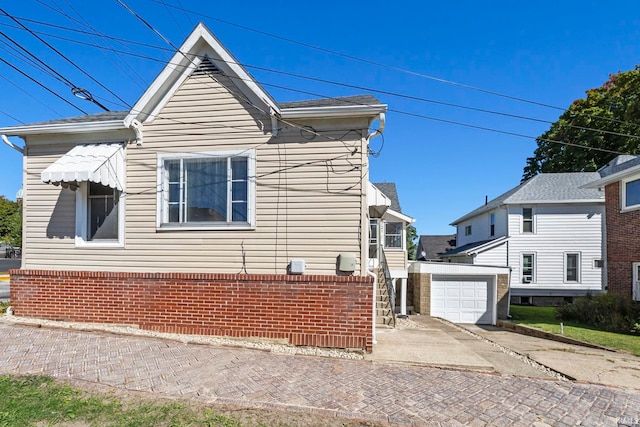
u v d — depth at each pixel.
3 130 7.62
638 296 13.18
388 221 17.42
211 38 7.10
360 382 4.98
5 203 49.22
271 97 6.87
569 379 5.75
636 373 6.24
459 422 3.92
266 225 7.02
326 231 6.86
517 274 21.08
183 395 4.29
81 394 4.22
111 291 7.31
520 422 3.99
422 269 15.96
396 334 9.46
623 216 14.04
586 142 28.58
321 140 6.98
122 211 7.44
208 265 7.14
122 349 5.94
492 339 10.23
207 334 6.95
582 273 20.53
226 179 7.21
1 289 16.50
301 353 6.28
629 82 25.58
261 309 6.84
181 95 7.39
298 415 3.92
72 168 6.69
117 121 7.32
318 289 6.70
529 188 22.20
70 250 7.61
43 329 6.94
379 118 6.66
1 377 4.61
